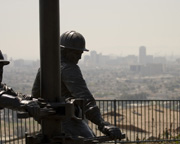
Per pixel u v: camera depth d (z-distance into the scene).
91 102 3.45
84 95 3.49
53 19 2.38
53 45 2.40
